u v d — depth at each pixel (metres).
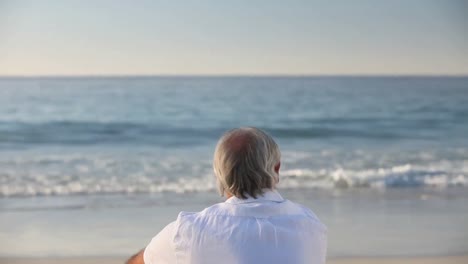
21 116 28.62
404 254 6.63
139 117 28.91
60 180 13.28
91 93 37.69
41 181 13.13
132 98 35.84
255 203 2.15
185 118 29.22
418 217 8.72
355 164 16.09
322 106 33.47
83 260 6.50
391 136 23.72
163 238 2.16
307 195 10.72
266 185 2.19
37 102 33.75
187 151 19.16
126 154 18.42
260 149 2.17
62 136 23.03
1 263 6.37
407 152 18.81
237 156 2.16
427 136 23.59
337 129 25.19
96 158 17.39
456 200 10.08
